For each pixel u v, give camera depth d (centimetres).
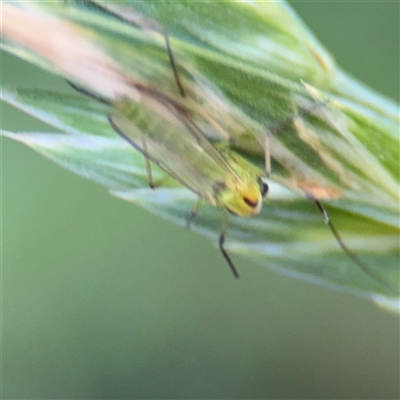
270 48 5
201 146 5
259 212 5
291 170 5
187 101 5
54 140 5
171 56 5
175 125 5
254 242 5
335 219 5
